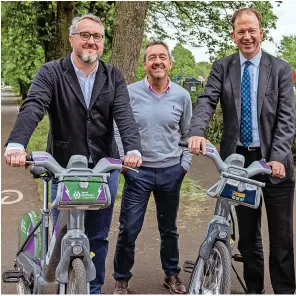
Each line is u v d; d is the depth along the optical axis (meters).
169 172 4.32
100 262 3.85
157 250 5.46
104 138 3.60
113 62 8.94
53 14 20.69
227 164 3.26
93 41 3.36
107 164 2.97
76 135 3.51
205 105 3.68
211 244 3.28
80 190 2.86
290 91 3.67
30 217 4.04
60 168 2.92
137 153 3.27
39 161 2.88
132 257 4.38
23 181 9.20
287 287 4.00
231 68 3.74
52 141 3.59
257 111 3.66
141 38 8.96
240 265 4.98
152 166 4.29
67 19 19.22
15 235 6.00
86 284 2.92
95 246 3.82
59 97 3.45
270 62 3.69
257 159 3.75
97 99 3.48
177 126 4.36
